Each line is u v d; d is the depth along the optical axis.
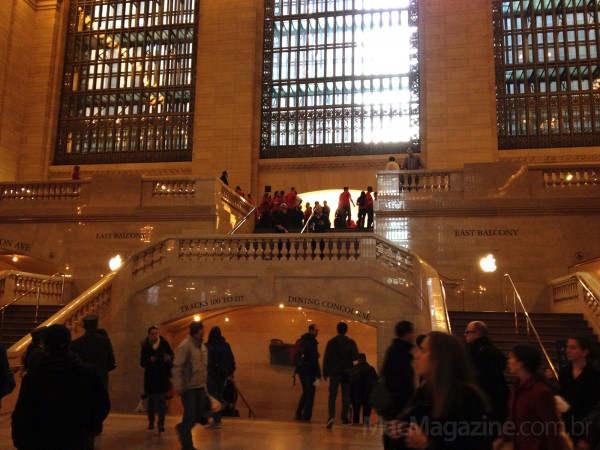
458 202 17.23
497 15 25.38
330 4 27.11
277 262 14.51
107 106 27.83
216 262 14.71
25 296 15.69
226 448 7.39
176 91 27.42
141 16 28.47
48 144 27.34
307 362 10.67
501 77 24.77
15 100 27.11
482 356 5.02
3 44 26.48
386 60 26.17
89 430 4.02
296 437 8.29
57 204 19.98
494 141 24.06
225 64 26.92
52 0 28.61
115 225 19.25
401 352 5.64
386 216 17.62
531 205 16.81
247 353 15.67
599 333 12.50
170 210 18.97
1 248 18.39
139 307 14.71
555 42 24.56
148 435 8.28
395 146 25.34
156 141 27.09
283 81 26.73
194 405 6.97
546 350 11.89
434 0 25.77
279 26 27.33
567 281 14.92
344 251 14.31
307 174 25.77
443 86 24.89
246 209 22.22
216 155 26.14
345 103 26.09
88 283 18.98
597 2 24.50
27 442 3.87
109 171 26.95
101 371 7.20
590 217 16.58
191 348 7.05
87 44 28.67
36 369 3.97
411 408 3.32
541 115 24.16
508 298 16.50
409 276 13.89
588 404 4.97
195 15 27.89
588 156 23.30
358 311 13.96
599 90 23.73
